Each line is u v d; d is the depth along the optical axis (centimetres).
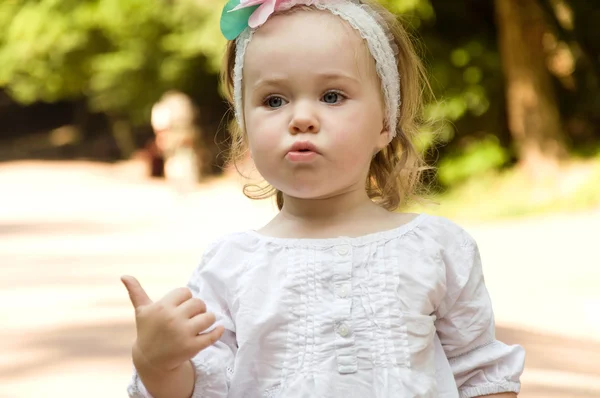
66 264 1204
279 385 273
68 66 2762
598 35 2139
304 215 294
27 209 2012
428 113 972
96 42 2698
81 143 3734
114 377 643
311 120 275
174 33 2472
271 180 284
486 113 2031
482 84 2000
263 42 282
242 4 283
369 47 284
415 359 273
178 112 2211
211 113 2872
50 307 902
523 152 1922
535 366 693
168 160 2236
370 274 279
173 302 258
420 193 329
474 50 2005
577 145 2055
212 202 2112
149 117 2827
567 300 960
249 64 285
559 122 1930
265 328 276
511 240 1424
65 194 2361
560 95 2166
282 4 285
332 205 292
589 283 1052
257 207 1997
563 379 657
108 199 2238
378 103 288
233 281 287
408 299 278
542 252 1298
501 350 296
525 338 786
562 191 1803
